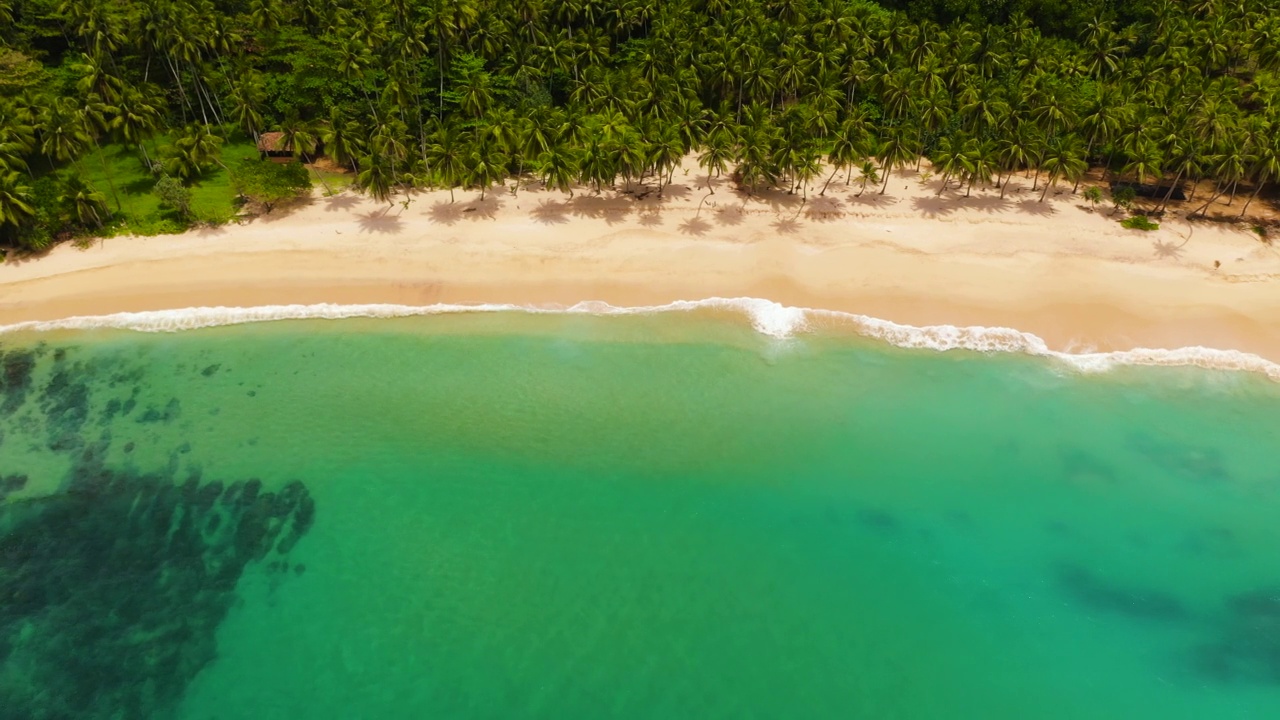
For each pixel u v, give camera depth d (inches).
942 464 1930.4
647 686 1518.2
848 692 1514.5
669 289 2397.9
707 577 1695.4
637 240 2566.4
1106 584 1701.5
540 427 1999.3
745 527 1788.9
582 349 2217.0
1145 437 1998.0
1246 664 1563.7
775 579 1694.1
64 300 2338.8
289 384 2114.9
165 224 2586.1
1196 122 2566.4
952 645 1590.8
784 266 2460.6
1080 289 2370.8
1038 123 2667.3
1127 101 2679.6
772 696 1505.9
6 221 2352.4
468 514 1806.1
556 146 2568.9
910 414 2047.2
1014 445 1974.7
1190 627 1626.5
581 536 1765.5
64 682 1518.2
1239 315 2279.8
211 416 2027.6
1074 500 1860.2
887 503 1844.2
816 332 2266.2
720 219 2662.4
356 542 1754.4
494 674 1534.2
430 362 2180.1
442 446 1951.3
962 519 1813.5
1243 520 1822.1
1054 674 1550.2
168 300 2351.1
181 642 1582.2
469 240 2561.5
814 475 1899.6
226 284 2400.3
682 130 2620.6
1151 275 2417.6
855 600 1660.9
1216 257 2477.9
